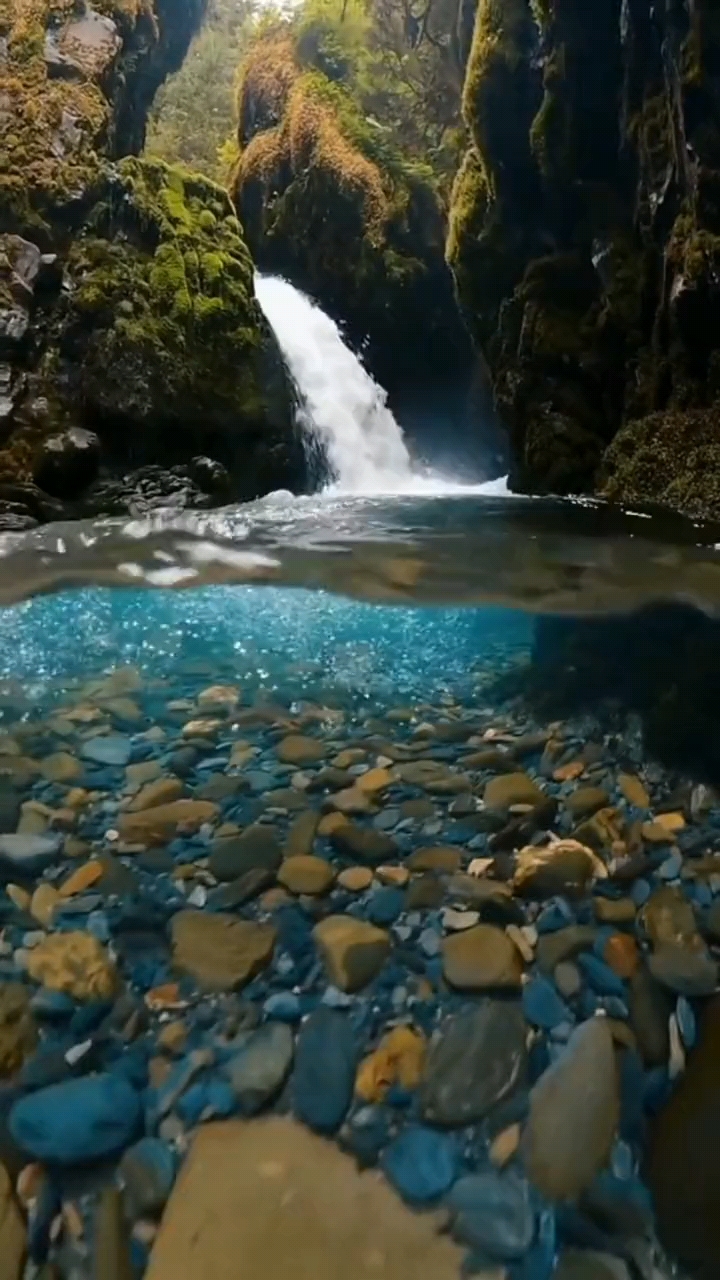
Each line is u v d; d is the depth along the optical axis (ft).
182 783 5.83
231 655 8.36
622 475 16.85
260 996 3.93
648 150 16.51
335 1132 3.30
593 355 18.78
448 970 4.06
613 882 4.71
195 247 20.16
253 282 21.57
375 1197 3.07
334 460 24.77
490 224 20.97
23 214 17.71
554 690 7.39
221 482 18.47
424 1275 2.83
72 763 6.11
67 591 10.46
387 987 3.98
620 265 17.87
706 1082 3.50
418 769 6.01
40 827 5.26
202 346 19.38
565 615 9.27
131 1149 3.22
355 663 8.13
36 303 17.46
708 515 14.61
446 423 30.63
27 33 19.72
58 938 4.26
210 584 10.74
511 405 20.81
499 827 5.24
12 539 13.29
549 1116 3.34
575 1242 2.93
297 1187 3.09
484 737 6.52
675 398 16.65
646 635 8.63
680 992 3.96
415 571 11.10
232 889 4.67
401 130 31.71
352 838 5.12
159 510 16.81
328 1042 3.68
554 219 19.60
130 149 23.99
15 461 15.84
